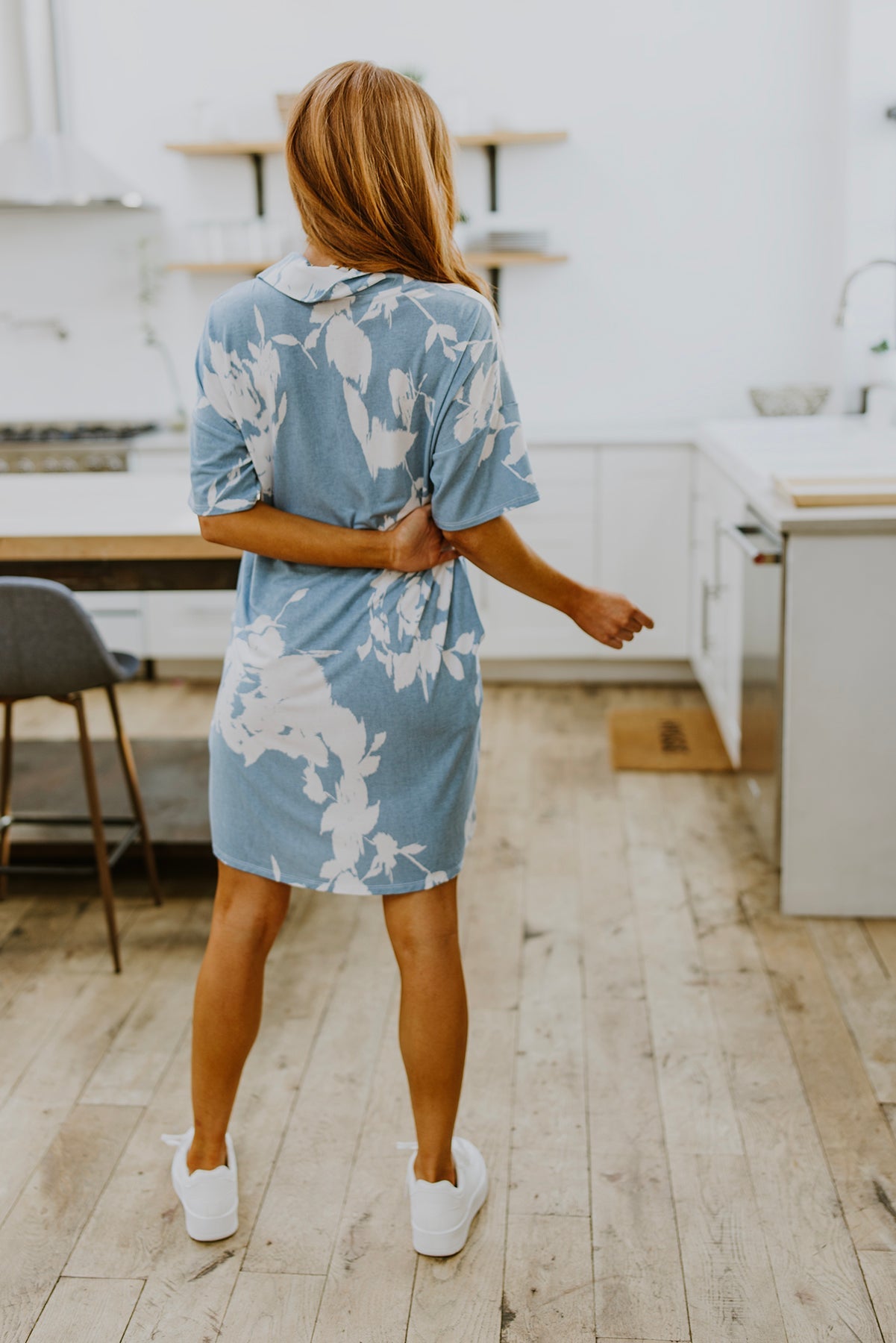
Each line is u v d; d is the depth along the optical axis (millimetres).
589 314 4762
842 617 2512
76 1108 2020
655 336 4754
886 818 2602
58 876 2936
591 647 4500
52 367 5023
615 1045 2176
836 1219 1728
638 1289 1604
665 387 4793
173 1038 2227
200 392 1459
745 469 3127
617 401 4828
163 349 4965
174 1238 1722
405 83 1402
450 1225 1652
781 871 2662
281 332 1395
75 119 4789
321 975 2430
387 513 1480
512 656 4535
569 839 3125
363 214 1376
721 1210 1750
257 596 1562
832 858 2631
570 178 4656
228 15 4656
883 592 2490
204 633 4555
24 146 4453
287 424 1437
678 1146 1894
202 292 4906
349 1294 1609
